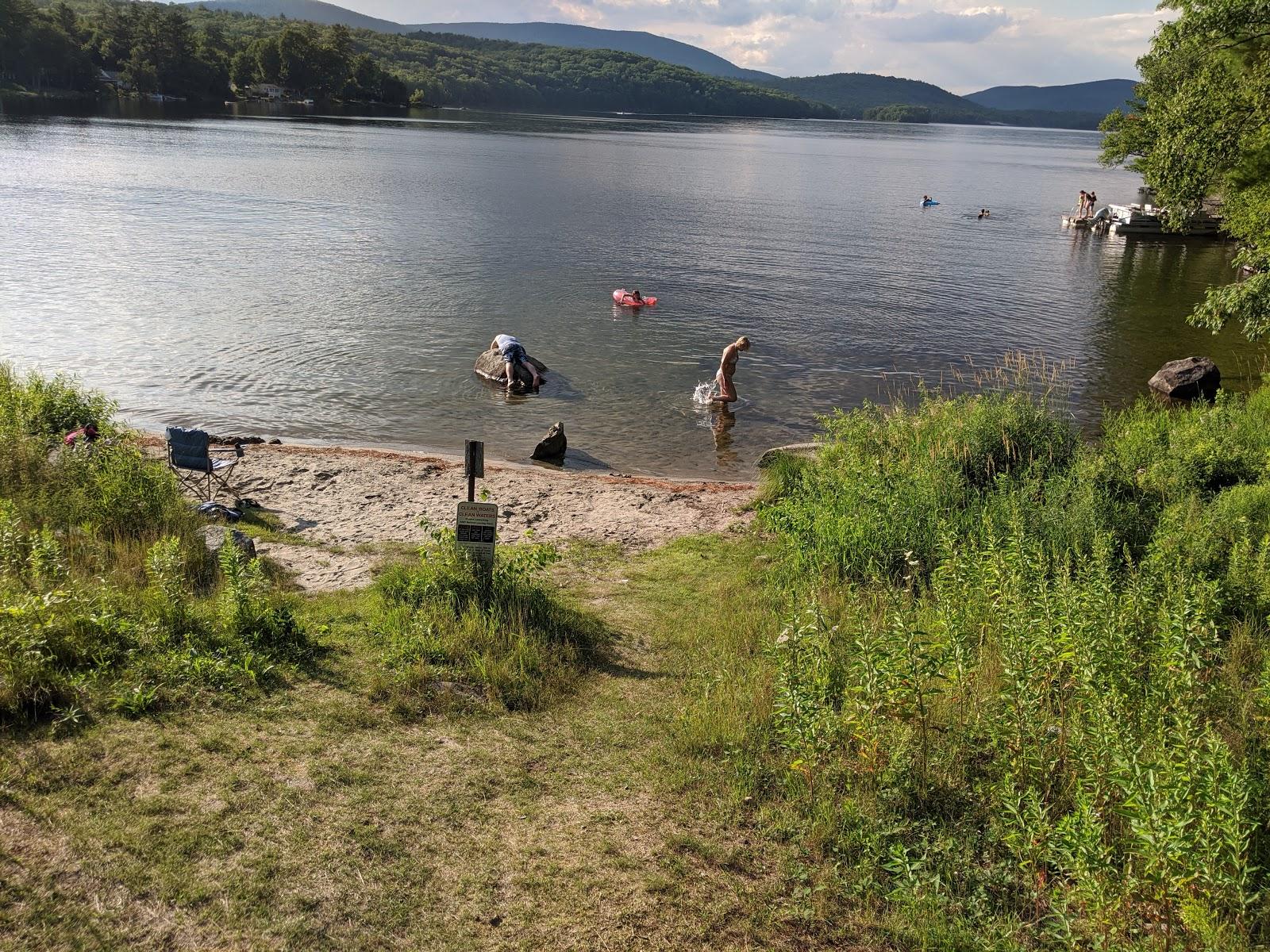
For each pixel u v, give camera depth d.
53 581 9.02
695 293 36.25
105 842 5.49
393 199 59.81
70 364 22.69
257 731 7.07
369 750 6.98
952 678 7.20
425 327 28.44
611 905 5.39
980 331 31.78
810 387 24.53
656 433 20.61
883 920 5.34
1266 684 6.67
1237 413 17.45
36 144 79.69
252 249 39.59
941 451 13.95
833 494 13.03
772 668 8.38
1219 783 5.20
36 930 4.77
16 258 34.44
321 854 5.64
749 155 133.88
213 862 5.46
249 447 17.53
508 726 7.62
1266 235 22.50
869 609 9.79
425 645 8.77
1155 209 59.88
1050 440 14.91
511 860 5.77
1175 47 21.72
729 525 14.36
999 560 9.38
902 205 75.50
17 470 12.59
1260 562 9.74
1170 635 7.03
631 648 9.63
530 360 24.08
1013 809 5.62
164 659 7.84
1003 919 5.30
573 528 14.11
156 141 90.56
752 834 6.18
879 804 6.32
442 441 19.42
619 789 6.73
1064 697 7.00
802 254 47.53
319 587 10.95
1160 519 11.81
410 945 5.00
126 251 37.25
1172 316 35.16
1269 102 20.25
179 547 10.73
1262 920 4.96
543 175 82.62
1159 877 4.92
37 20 148.88
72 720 6.72
